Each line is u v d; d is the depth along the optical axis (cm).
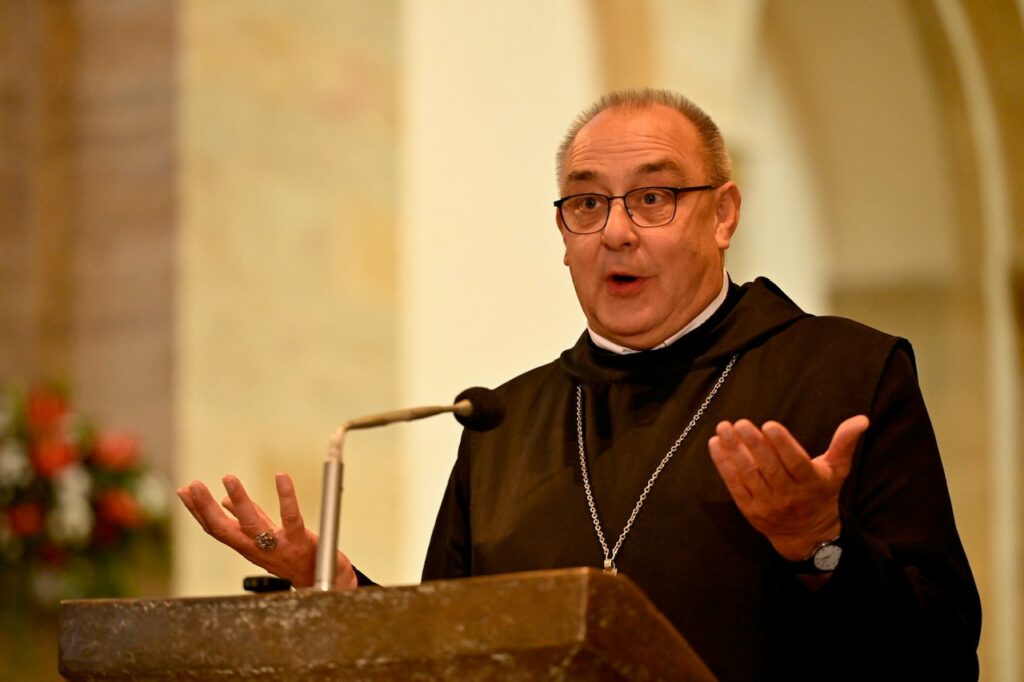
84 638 728
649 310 986
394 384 2256
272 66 2148
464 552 1044
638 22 2766
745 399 963
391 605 655
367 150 2258
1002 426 3691
